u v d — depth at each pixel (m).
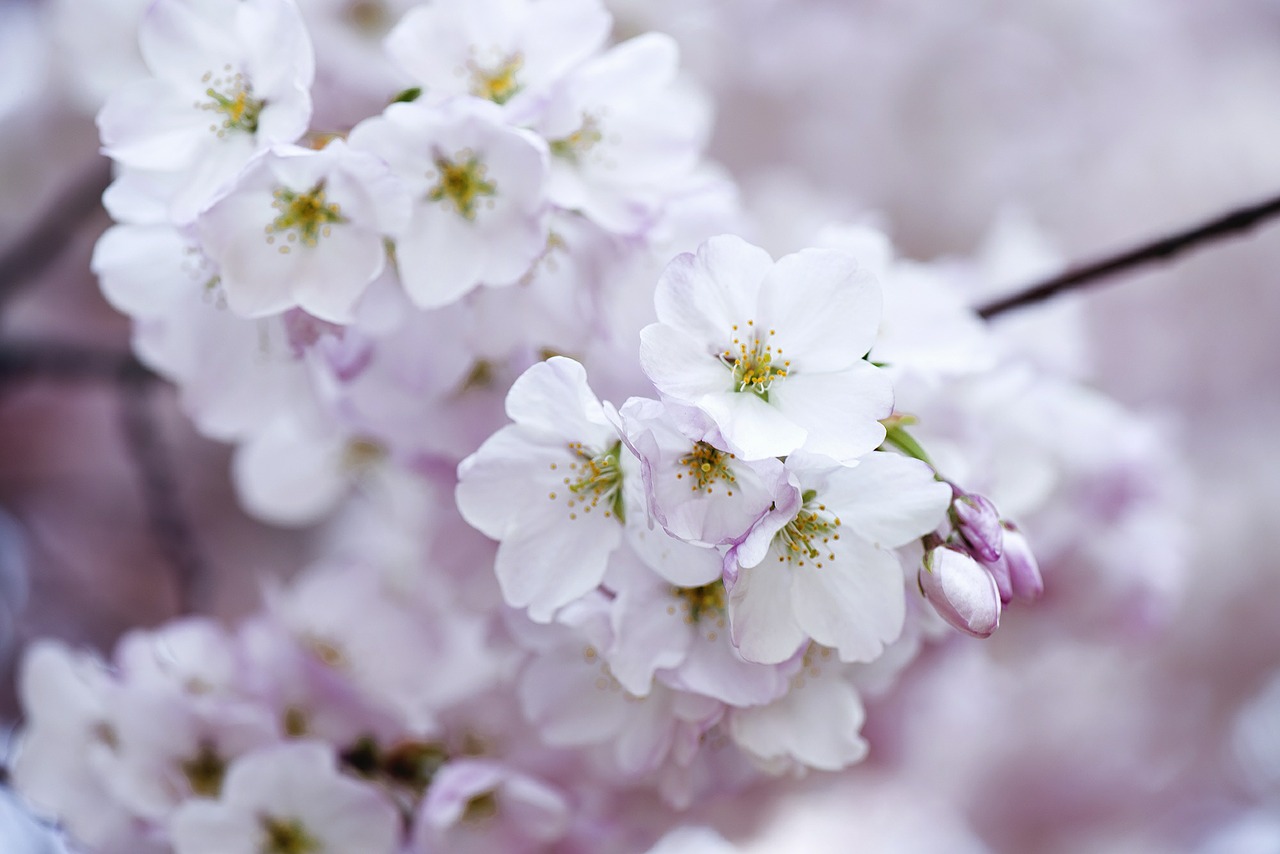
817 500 0.49
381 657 0.58
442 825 0.53
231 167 0.51
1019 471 0.57
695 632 0.50
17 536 0.95
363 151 0.50
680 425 0.48
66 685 0.55
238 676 0.55
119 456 1.07
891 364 0.52
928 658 0.60
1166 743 1.10
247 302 0.51
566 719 0.52
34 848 0.62
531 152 0.51
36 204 0.89
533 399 0.49
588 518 0.50
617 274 0.53
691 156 0.52
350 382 0.54
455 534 0.57
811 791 0.63
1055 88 1.06
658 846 0.58
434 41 0.52
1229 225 0.54
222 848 0.53
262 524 1.04
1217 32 1.13
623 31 0.65
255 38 0.51
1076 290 0.56
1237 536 1.03
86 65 0.62
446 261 0.51
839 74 1.02
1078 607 0.60
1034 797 1.06
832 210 0.71
